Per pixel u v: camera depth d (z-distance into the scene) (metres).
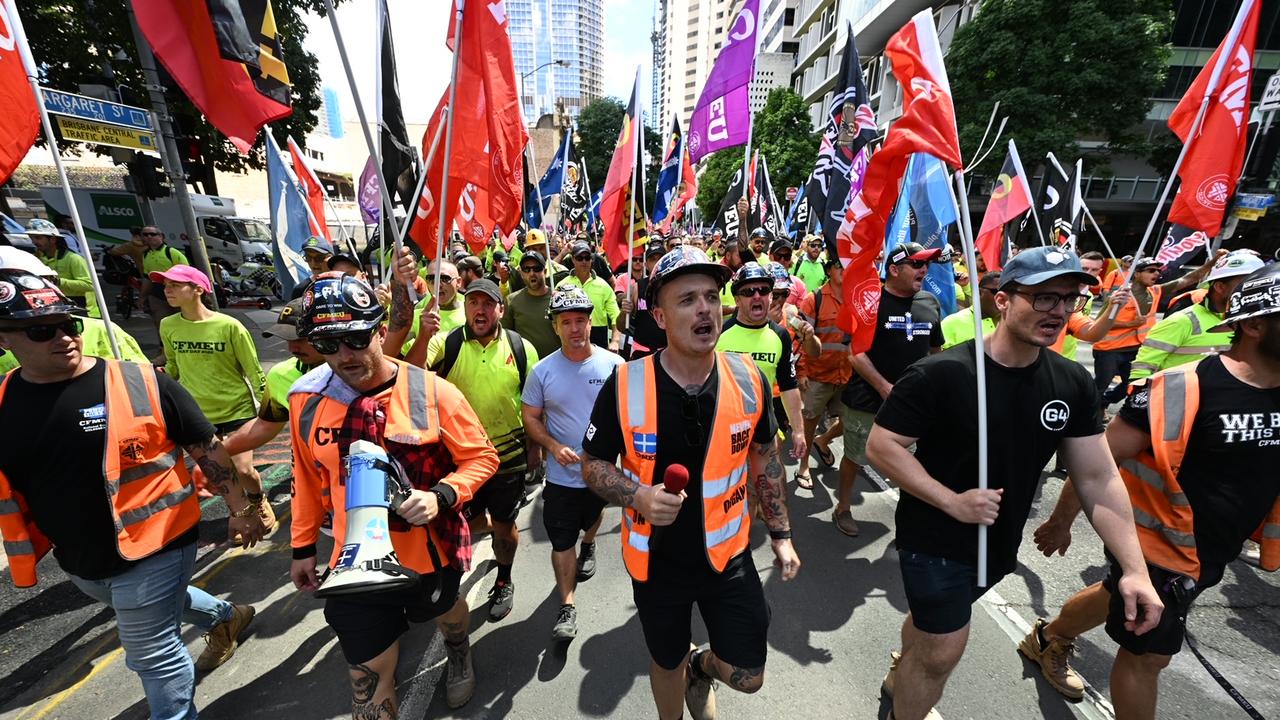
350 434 1.84
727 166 32.31
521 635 2.87
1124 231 27.41
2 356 3.76
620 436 1.82
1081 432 1.85
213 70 2.61
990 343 1.89
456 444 1.97
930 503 1.81
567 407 2.82
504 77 3.48
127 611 1.98
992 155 17.08
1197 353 3.55
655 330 5.14
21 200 22.52
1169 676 2.61
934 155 2.15
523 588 3.28
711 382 1.78
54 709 2.43
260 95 2.71
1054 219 7.65
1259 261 3.25
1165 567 1.94
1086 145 24.33
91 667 2.67
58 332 1.77
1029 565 3.48
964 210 1.93
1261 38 21.55
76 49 9.75
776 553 1.97
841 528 3.90
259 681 2.57
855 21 32.88
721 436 1.75
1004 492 1.86
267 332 2.58
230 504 2.27
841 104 5.27
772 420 1.93
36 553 1.96
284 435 5.77
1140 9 15.80
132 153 6.40
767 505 1.99
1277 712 2.42
